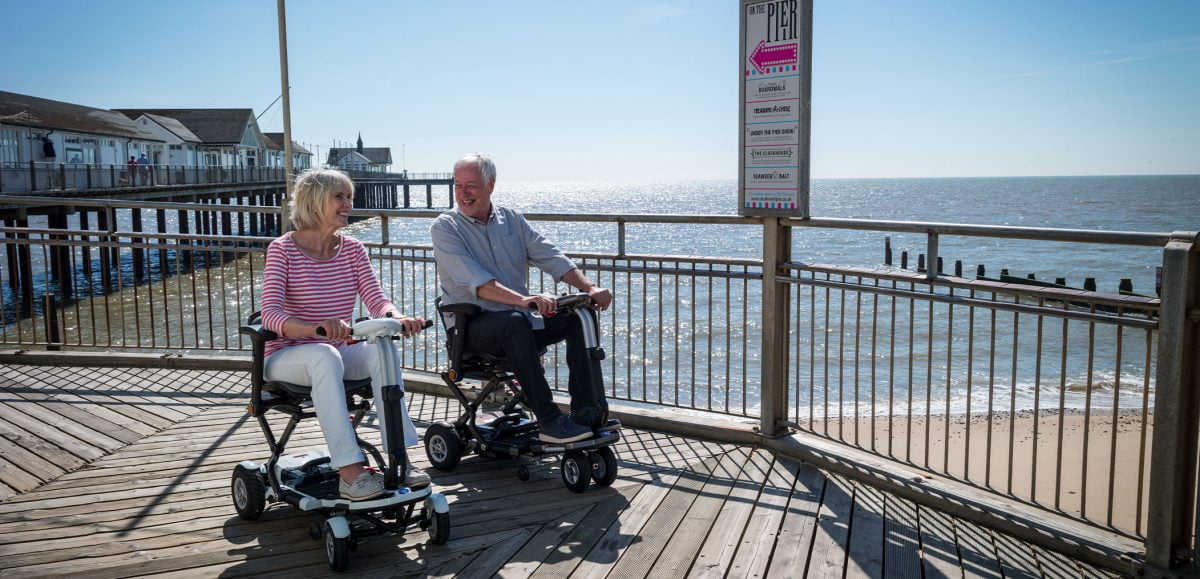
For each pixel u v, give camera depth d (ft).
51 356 19.07
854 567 9.18
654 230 178.40
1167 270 8.35
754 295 73.36
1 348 19.88
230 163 218.38
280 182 185.47
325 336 9.27
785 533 10.08
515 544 9.85
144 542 9.92
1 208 72.74
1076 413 34.35
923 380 41.52
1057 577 8.95
